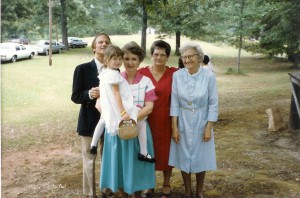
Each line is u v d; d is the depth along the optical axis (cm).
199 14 3366
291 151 638
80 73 398
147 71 416
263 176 513
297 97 724
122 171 378
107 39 400
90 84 400
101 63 405
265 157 604
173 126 404
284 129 771
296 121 755
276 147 664
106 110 360
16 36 4506
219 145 689
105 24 5934
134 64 377
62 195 483
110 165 383
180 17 3512
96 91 387
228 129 823
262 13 2164
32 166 621
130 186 372
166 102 407
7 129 952
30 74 2266
